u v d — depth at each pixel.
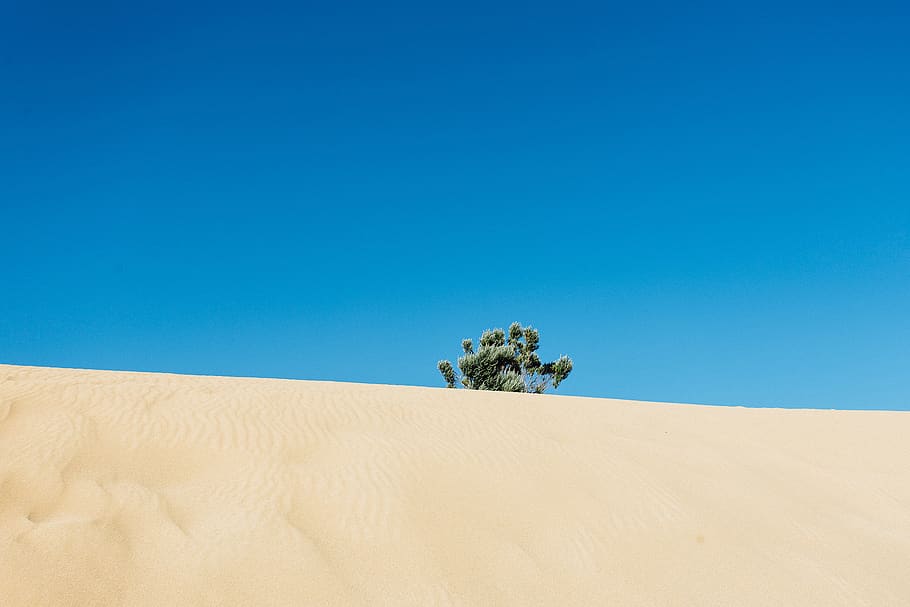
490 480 10.72
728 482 11.83
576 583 8.38
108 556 7.70
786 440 14.66
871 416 17.05
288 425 12.35
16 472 9.29
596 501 10.45
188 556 7.89
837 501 11.66
